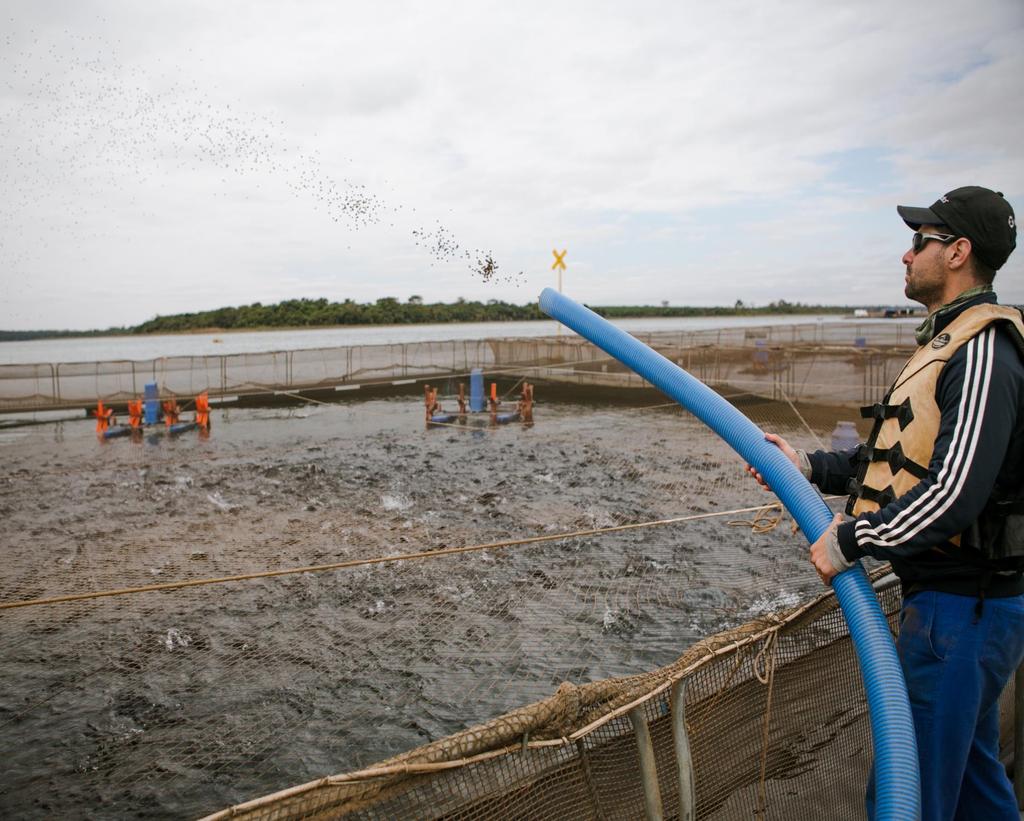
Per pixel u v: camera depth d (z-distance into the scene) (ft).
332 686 19.42
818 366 78.38
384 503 40.52
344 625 23.07
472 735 5.18
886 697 5.87
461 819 5.14
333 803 4.63
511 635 22.21
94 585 26.73
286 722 17.85
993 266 6.25
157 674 20.08
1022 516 5.79
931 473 5.73
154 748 16.97
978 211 6.07
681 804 6.18
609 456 53.16
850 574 6.45
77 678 19.81
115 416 78.54
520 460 52.90
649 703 6.27
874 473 6.46
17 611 24.13
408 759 4.93
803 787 7.50
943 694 6.10
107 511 38.93
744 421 7.64
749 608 23.93
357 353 108.37
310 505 40.16
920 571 6.27
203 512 38.60
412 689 19.24
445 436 64.95
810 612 7.54
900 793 5.46
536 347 109.09
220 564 29.32
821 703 7.71
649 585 26.14
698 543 31.19
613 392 91.97
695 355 86.99
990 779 6.77
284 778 15.92
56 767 16.34
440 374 108.27
